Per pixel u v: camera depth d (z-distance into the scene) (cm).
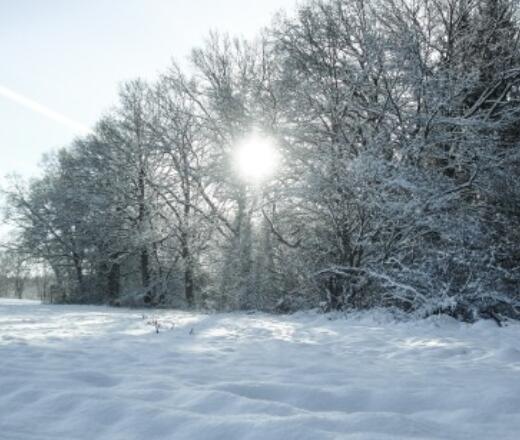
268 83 2539
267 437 362
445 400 484
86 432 391
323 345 981
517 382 571
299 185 2019
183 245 3175
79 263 4103
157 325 1302
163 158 3322
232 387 509
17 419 421
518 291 1608
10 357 727
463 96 1878
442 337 1125
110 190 3588
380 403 479
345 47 2183
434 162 1969
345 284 1978
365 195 1845
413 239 1823
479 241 1648
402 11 2100
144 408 427
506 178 1748
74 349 831
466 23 2123
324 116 2155
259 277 2347
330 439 356
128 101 3428
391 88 1962
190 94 3044
